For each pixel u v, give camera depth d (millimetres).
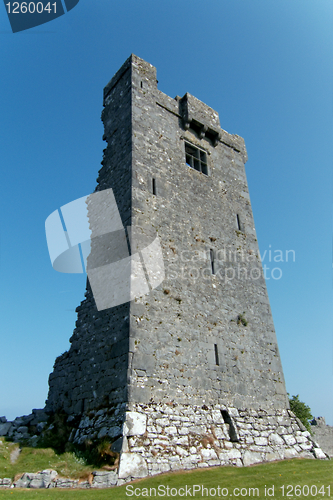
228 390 15195
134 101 18375
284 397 17219
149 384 12984
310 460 14773
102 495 9805
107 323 14664
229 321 16891
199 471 12164
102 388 13570
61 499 9430
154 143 18141
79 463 11695
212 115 21672
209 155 20859
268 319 18766
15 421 14539
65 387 15562
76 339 16078
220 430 14016
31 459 12008
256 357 17094
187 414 13422
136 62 19594
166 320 14578
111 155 18484
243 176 22375
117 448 11461
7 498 9477
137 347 13312
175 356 14156
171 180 17938
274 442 15320
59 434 13656
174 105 20250
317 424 31297
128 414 12031
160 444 12148
